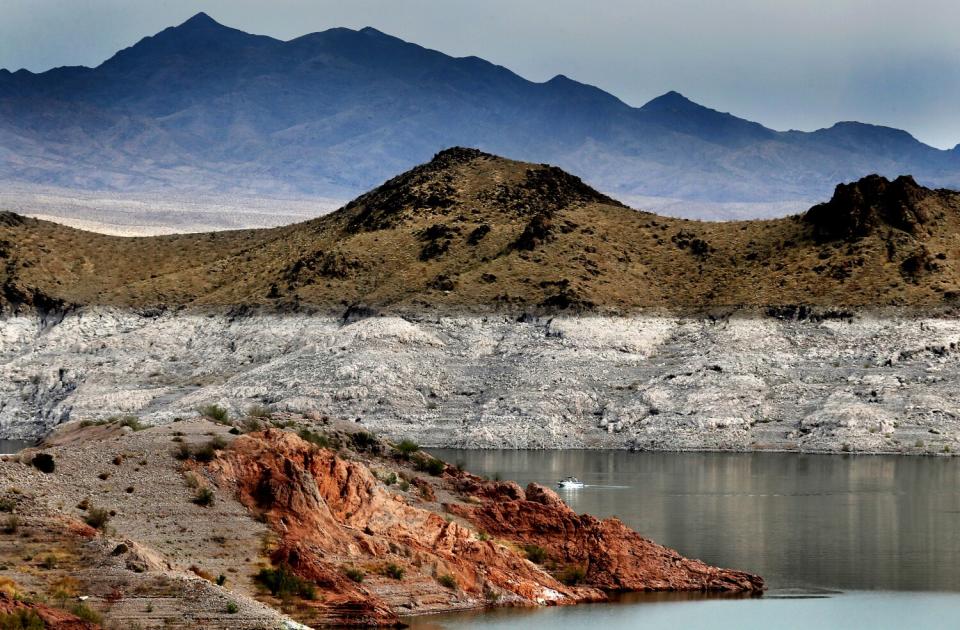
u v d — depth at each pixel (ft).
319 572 430.61
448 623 443.32
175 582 385.50
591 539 530.68
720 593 524.11
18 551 390.63
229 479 455.63
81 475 441.27
